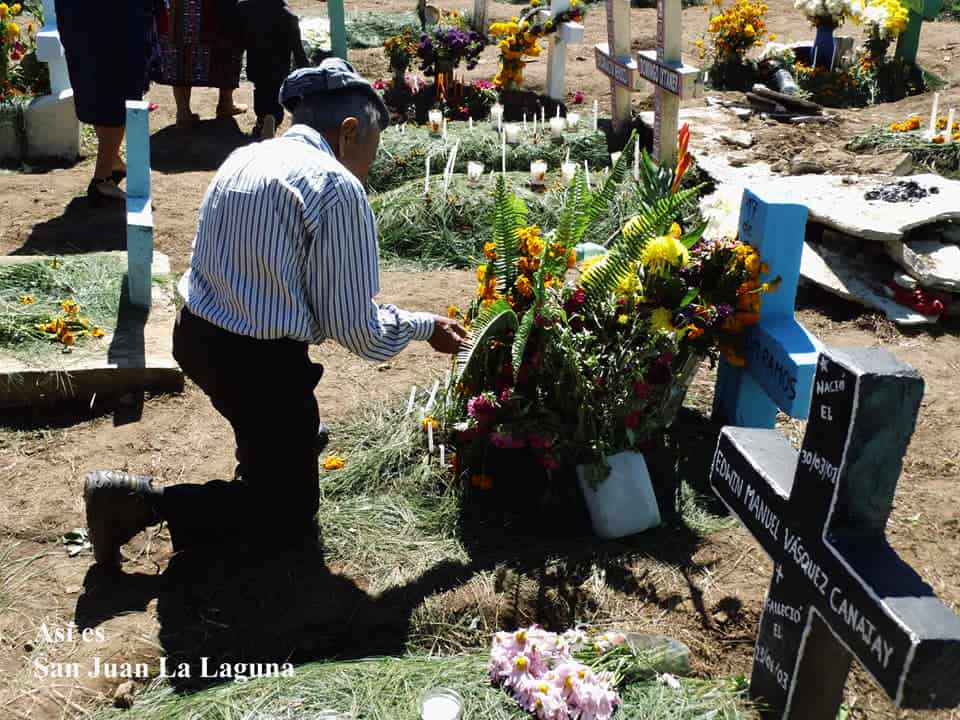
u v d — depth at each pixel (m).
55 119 7.76
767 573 3.42
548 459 3.61
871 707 2.90
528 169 7.41
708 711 2.69
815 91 9.86
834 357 2.23
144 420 4.36
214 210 3.05
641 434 3.73
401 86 9.23
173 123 9.00
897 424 2.20
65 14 6.46
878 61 10.03
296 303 3.06
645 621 3.22
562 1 9.04
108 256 5.54
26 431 4.26
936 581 3.46
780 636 2.58
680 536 3.62
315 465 3.44
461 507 3.75
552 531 3.66
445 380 4.63
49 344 4.60
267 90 8.54
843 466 2.24
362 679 2.77
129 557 3.51
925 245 5.68
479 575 3.38
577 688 2.63
